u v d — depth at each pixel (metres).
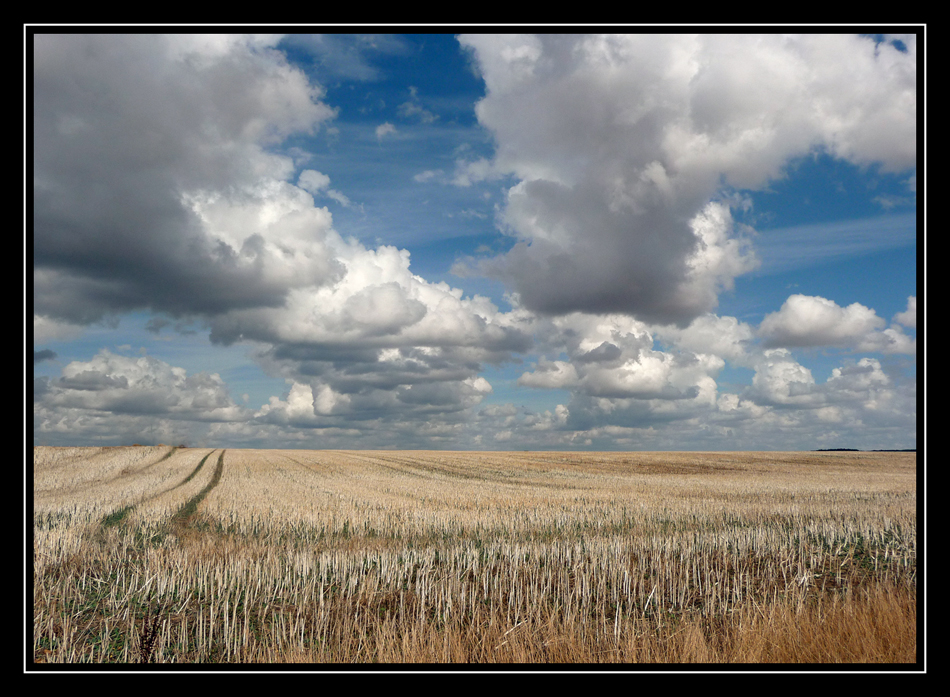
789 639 6.62
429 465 61.44
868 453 82.69
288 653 6.86
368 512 21.84
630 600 8.88
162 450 81.06
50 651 7.09
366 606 9.02
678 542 13.66
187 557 12.00
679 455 80.31
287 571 10.70
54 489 31.78
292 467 55.78
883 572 10.48
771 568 10.85
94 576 10.72
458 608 8.74
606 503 25.16
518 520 19.56
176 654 7.02
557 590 9.38
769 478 45.91
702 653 6.47
